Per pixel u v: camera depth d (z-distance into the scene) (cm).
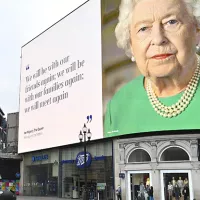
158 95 3225
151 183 3119
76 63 4088
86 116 3812
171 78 3181
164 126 3145
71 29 4250
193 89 3108
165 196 3042
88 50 3941
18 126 5228
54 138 4250
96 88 3744
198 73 3130
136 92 3353
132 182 3256
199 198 2912
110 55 3641
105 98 3609
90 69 3866
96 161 3706
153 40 3272
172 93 3169
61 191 4069
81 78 3975
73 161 3994
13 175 4766
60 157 4175
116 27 3612
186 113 3089
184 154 3061
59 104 4262
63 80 4262
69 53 4228
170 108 3148
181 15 3209
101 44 3762
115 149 3494
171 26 3225
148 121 3228
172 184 3038
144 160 3228
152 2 3319
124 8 3550
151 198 3053
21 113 4988
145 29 3331
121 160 3350
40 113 4588
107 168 3572
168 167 3066
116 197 3312
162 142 3134
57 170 4191
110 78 3597
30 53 5009
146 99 3278
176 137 3084
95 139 3641
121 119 3412
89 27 3975
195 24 3188
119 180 3375
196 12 3195
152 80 3262
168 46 3212
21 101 5034
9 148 5425
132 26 3441
